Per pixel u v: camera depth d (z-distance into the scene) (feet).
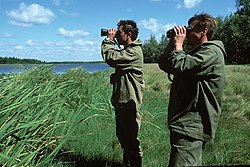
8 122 11.73
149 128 22.48
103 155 16.96
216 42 10.85
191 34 11.27
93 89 29.99
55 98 16.88
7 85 15.35
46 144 12.84
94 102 27.66
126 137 15.55
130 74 15.03
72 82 26.16
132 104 15.01
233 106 33.91
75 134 18.76
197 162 10.74
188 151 10.69
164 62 11.69
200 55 10.48
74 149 16.90
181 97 10.89
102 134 19.89
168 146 19.26
